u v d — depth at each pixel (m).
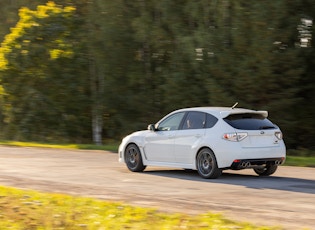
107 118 51.91
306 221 11.65
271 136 18.89
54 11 48.50
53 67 48.69
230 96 40.44
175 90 43.47
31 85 49.22
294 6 39.00
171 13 43.97
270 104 39.75
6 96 49.72
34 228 11.43
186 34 43.22
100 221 11.62
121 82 48.94
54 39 48.31
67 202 13.64
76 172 21.27
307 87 41.03
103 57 48.12
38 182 18.33
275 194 15.62
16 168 22.75
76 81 49.62
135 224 11.24
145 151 20.97
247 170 21.77
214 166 18.72
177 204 13.89
